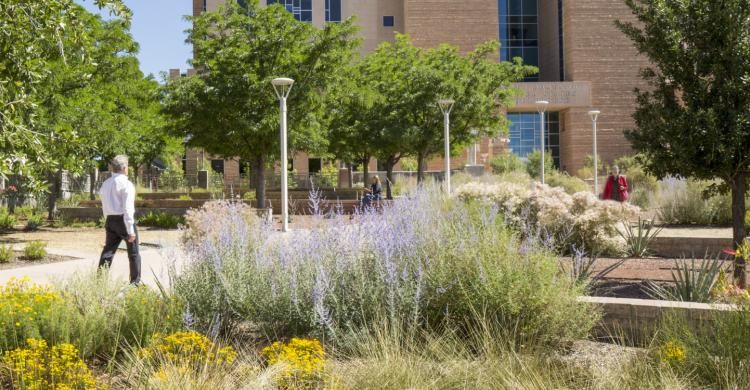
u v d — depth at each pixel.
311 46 22.41
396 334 4.61
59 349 4.37
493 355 4.43
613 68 55.62
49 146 6.96
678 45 7.40
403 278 5.21
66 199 28.31
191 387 3.93
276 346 4.56
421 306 5.26
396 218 6.39
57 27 6.31
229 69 22.33
